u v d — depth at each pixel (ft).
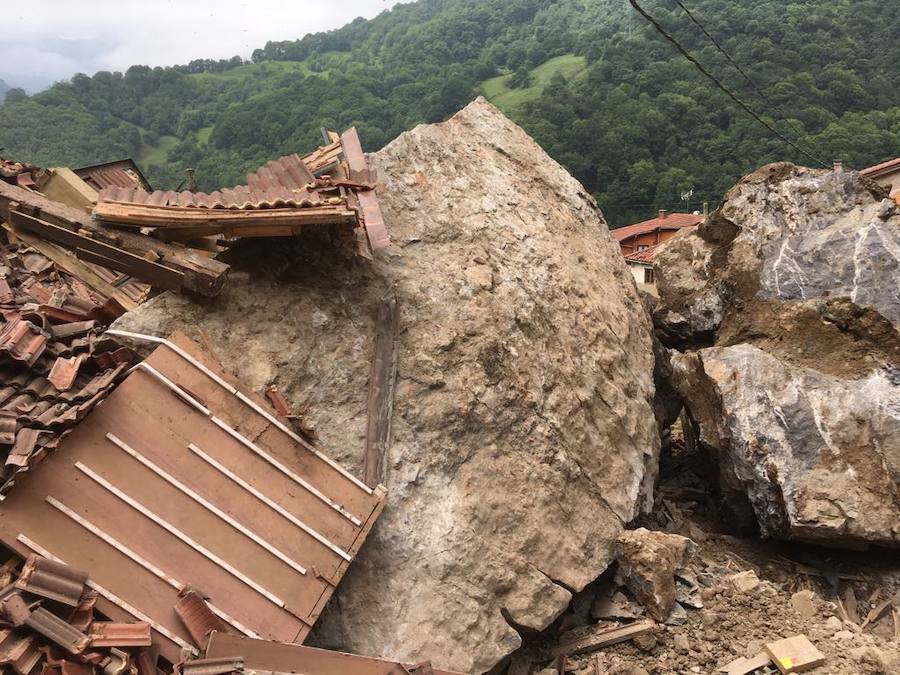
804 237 34.94
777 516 27.55
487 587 21.56
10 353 17.10
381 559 20.44
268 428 18.97
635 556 24.77
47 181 31.86
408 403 23.00
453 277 26.48
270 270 22.49
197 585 16.34
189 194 21.24
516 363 25.91
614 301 33.19
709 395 30.63
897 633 24.84
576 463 26.23
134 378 17.52
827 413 28.14
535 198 33.40
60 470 15.83
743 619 24.17
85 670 13.93
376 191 27.68
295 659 16.11
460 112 34.47
